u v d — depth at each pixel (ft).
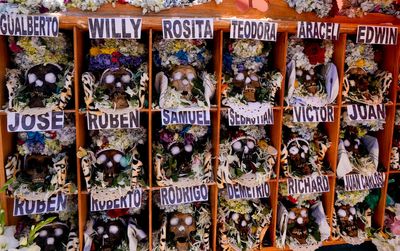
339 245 9.39
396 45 8.48
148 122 7.91
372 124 8.84
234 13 7.79
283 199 9.02
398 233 8.92
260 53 8.16
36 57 7.23
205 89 7.76
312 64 8.27
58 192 7.58
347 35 8.63
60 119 7.18
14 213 7.32
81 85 7.54
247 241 8.34
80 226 7.60
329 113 8.36
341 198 8.82
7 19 6.70
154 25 7.18
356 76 8.69
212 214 8.36
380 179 8.92
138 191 7.77
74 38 7.04
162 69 8.03
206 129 8.23
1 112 7.06
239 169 8.13
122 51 7.50
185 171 8.09
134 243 7.82
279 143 8.25
